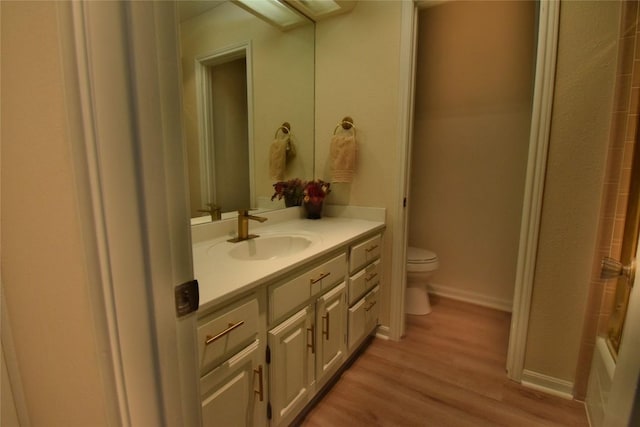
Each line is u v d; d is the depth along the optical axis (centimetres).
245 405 100
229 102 163
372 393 155
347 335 164
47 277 54
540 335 155
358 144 199
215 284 92
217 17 154
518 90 224
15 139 53
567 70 135
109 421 49
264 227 178
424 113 261
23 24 47
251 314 99
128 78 41
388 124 187
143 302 46
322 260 136
